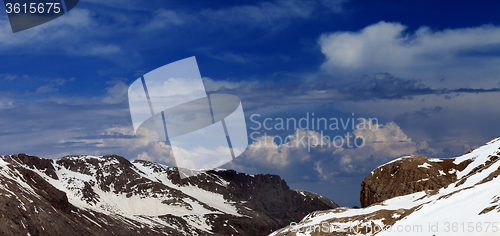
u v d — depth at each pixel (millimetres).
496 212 44594
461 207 52625
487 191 53594
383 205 87812
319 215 100125
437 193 85500
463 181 82188
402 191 132375
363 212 87312
